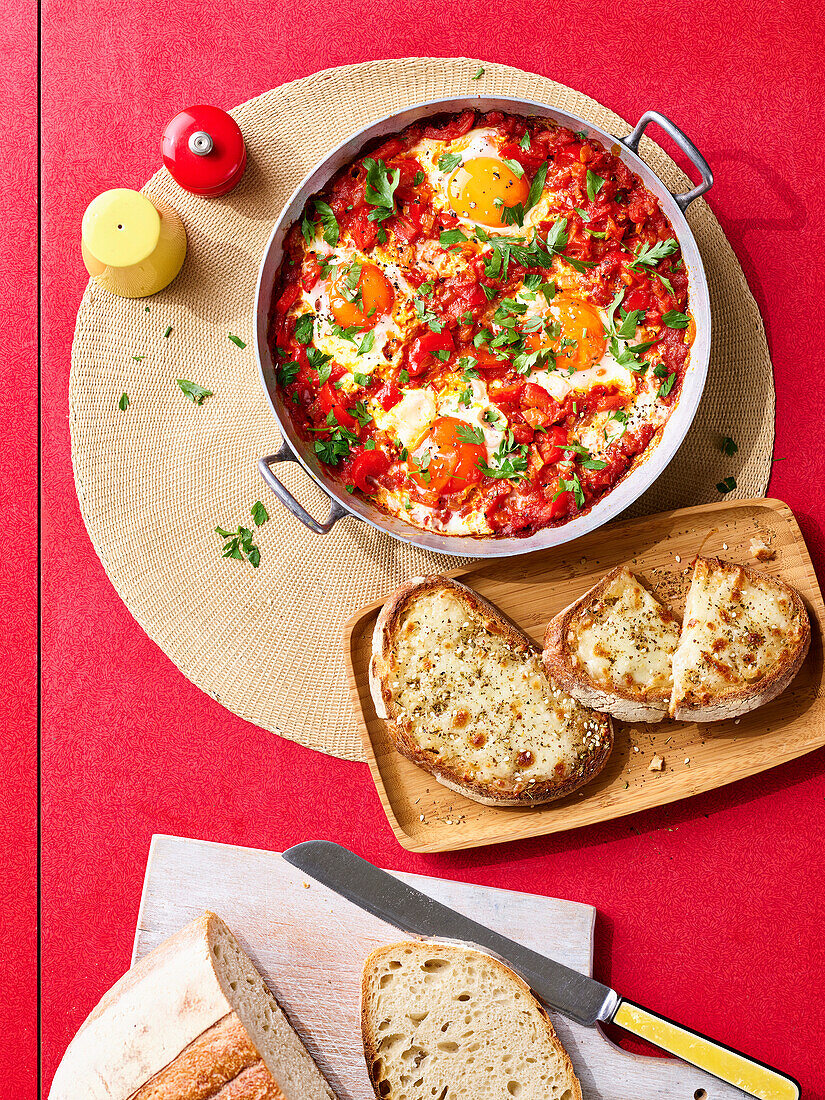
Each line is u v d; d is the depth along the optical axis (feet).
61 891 2.73
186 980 2.41
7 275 2.79
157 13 2.76
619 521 2.59
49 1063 2.69
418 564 2.67
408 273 2.57
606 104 2.72
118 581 2.69
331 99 2.67
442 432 2.56
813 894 2.66
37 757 2.77
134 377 2.69
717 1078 2.53
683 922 2.66
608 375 2.58
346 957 2.61
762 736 2.59
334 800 2.70
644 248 2.56
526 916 2.61
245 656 2.68
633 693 2.51
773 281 2.70
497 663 2.55
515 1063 2.52
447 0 2.74
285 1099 2.34
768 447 2.66
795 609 2.54
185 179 2.58
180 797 2.72
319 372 2.58
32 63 2.79
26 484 2.80
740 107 2.72
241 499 2.68
